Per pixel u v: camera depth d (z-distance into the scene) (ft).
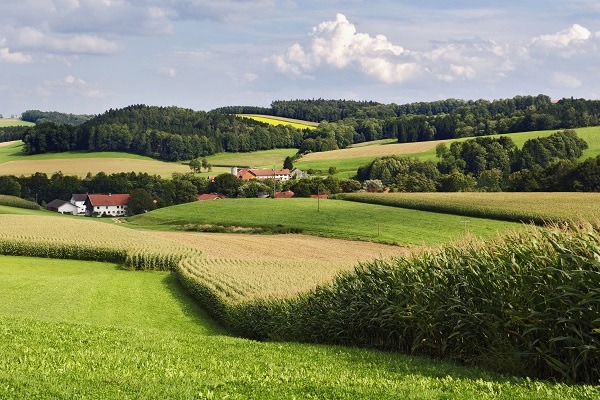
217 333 78.95
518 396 27.07
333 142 652.07
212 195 468.34
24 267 153.79
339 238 223.71
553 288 34.42
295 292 67.56
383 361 40.65
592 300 31.73
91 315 88.84
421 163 440.86
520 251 37.83
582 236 36.09
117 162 577.84
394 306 46.34
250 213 297.53
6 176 470.80
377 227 234.17
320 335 56.75
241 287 93.40
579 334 32.01
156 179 484.74
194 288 108.99
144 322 86.48
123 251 168.55
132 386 29.27
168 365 36.60
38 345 42.80
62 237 186.50
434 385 30.04
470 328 40.22
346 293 54.70
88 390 28.43
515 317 34.91
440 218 242.37
